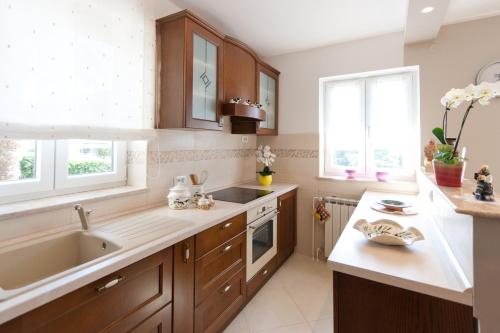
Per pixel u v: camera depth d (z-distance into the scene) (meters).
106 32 1.52
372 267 1.00
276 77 3.03
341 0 1.93
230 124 2.76
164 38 1.79
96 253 1.28
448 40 2.21
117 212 1.64
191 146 2.23
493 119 2.08
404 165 2.61
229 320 1.84
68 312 0.87
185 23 1.70
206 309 1.55
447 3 1.71
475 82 2.13
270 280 2.46
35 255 1.17
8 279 1.08
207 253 1.54
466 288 0.84
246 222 1.96
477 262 0.82
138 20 1.69
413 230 1.28
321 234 2.92
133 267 1.10
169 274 1.29
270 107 2.92
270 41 2.66
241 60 2.36
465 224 0.90
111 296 1.01
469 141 2.14
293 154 3.03
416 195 2.38
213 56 1.98
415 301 0.94
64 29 1.33
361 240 1.28
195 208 1.82
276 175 3.14
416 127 2.54
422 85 2.29
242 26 2.34
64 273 0.89
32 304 0.76
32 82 1.22
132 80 1.67
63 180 1.53
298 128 2.99
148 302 1.17
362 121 2.77
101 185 1.74
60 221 1.36
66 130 1.34
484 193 0.98
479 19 2.12
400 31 2.43
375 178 2.73
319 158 2.89
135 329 1.11
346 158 2.88
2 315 0.70
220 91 2.03
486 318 0.81
